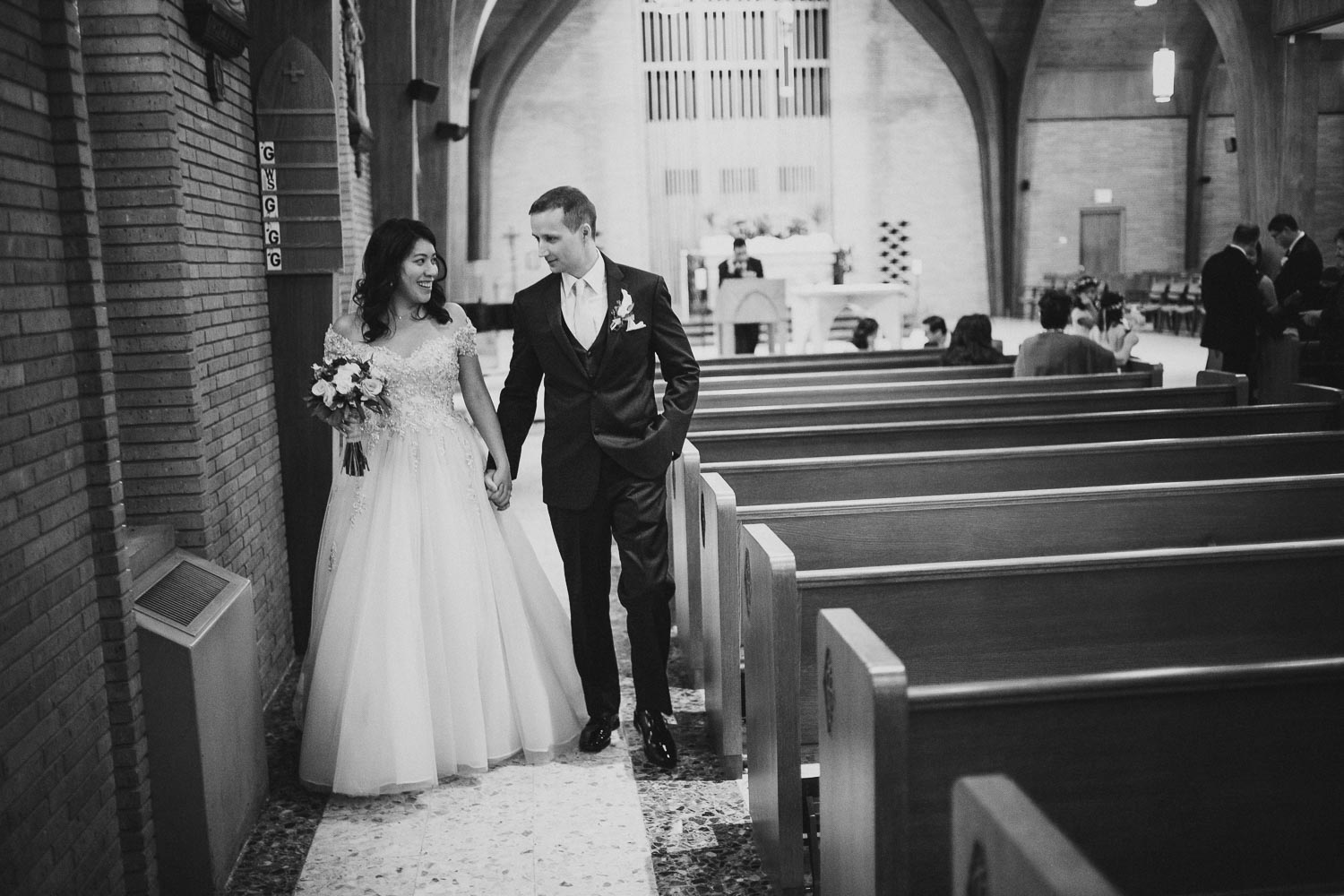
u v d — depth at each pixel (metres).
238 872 3.02
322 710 3.48
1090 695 1.87
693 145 21.75
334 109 4.62
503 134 21.20
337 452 3.66
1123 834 1.92
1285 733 1.91
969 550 3.26
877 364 8.09
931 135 21.88
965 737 1.89
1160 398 5.50
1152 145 21.98
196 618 2.98
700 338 19.48
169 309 3.53
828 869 2.26
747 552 3.07
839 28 21.53
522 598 3.78
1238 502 3.39
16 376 2.29
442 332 3.63
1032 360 6.63
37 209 2.43
